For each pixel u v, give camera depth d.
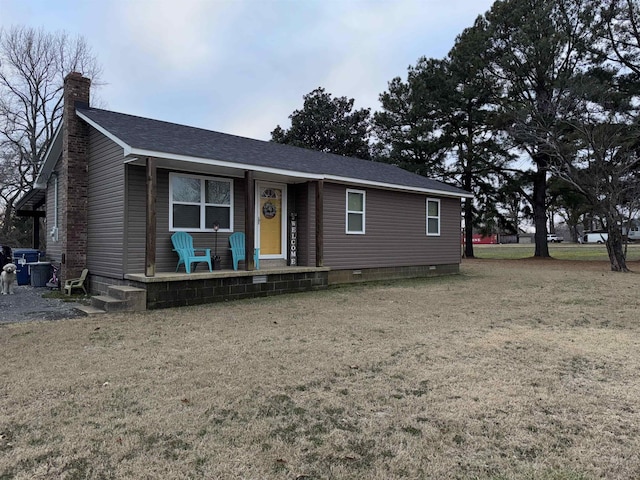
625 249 14.79
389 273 12.06
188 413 2.98
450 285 10.54
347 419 2.92
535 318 6.37
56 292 9.32
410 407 3.11
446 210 13.90
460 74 21.59
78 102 9.41
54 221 11.59
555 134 16.28
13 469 2.28
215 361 4.16
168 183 8.55
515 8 19.91
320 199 9.87
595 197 14.76
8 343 4.82
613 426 2.82
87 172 9.45
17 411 3.01
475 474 2.26
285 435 2.68
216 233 9.26
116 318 6.27
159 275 7.35
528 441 2.62
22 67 24.34
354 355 4.38
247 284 8.37
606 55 19.25
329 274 10.60
